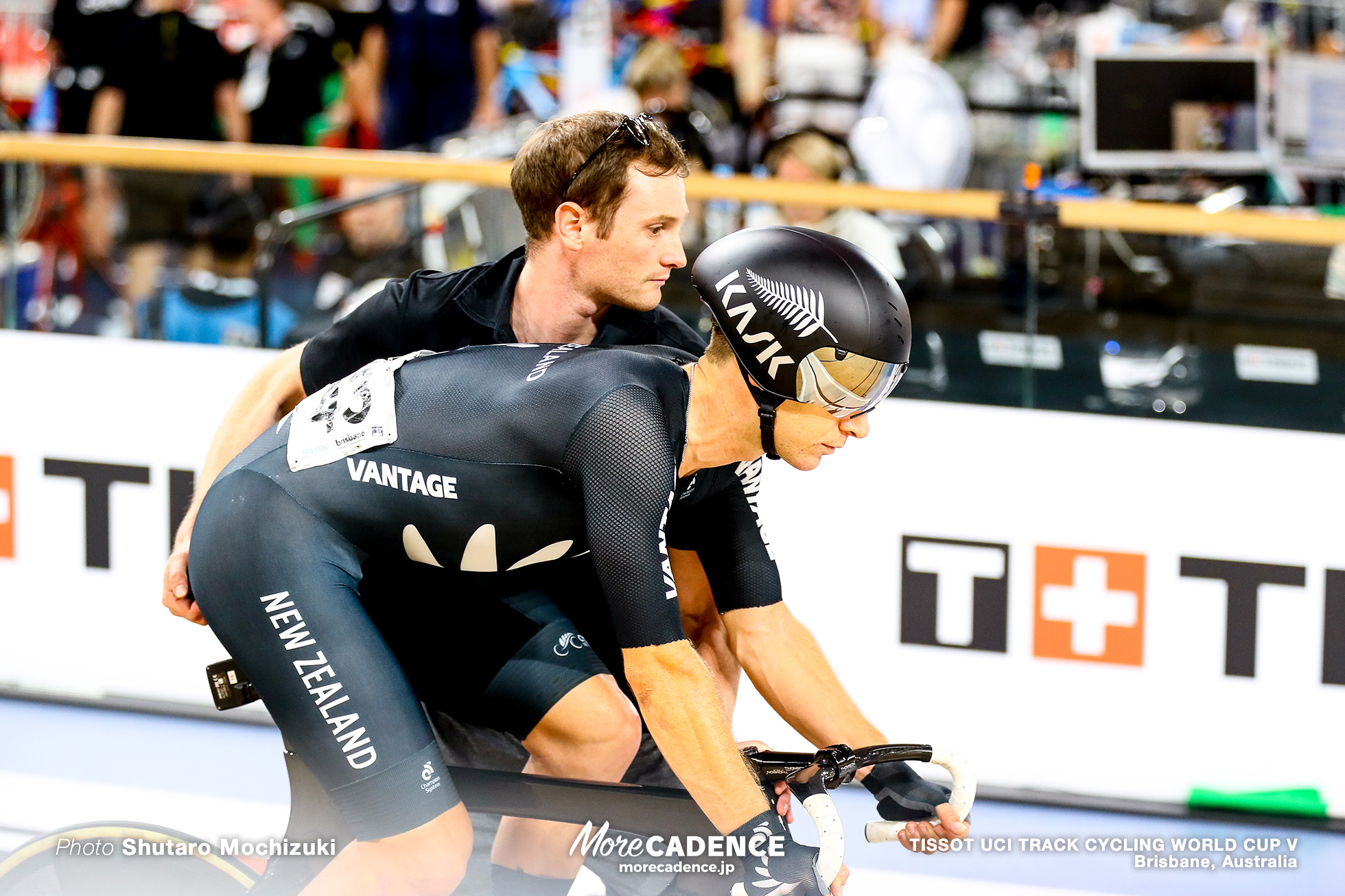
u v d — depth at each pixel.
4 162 5.37
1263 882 4.09
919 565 4.73
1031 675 4.67
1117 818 4.49
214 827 4.25
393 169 5.18
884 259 4.99
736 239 2.64
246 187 5.35
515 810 2.88
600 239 2.99
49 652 5.24
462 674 3.13
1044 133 7.98
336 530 2.89
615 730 3.00
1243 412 4.64
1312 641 4.51
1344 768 4.48
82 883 3.08
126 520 5.18
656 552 2.53
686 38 9.51
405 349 3.34
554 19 9.58
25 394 5.25
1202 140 6.67
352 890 2.81
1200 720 4.57
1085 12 9.27
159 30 7.77
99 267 5.37
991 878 4.08
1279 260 4.75
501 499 2.74
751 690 4.67
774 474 4.79
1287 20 8.86
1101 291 4.82
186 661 5.14
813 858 2.47
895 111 6.05
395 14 8.88
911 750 2.63
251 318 5.36
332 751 2.78
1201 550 4.56
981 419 4.69
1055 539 4.64
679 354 2.94
